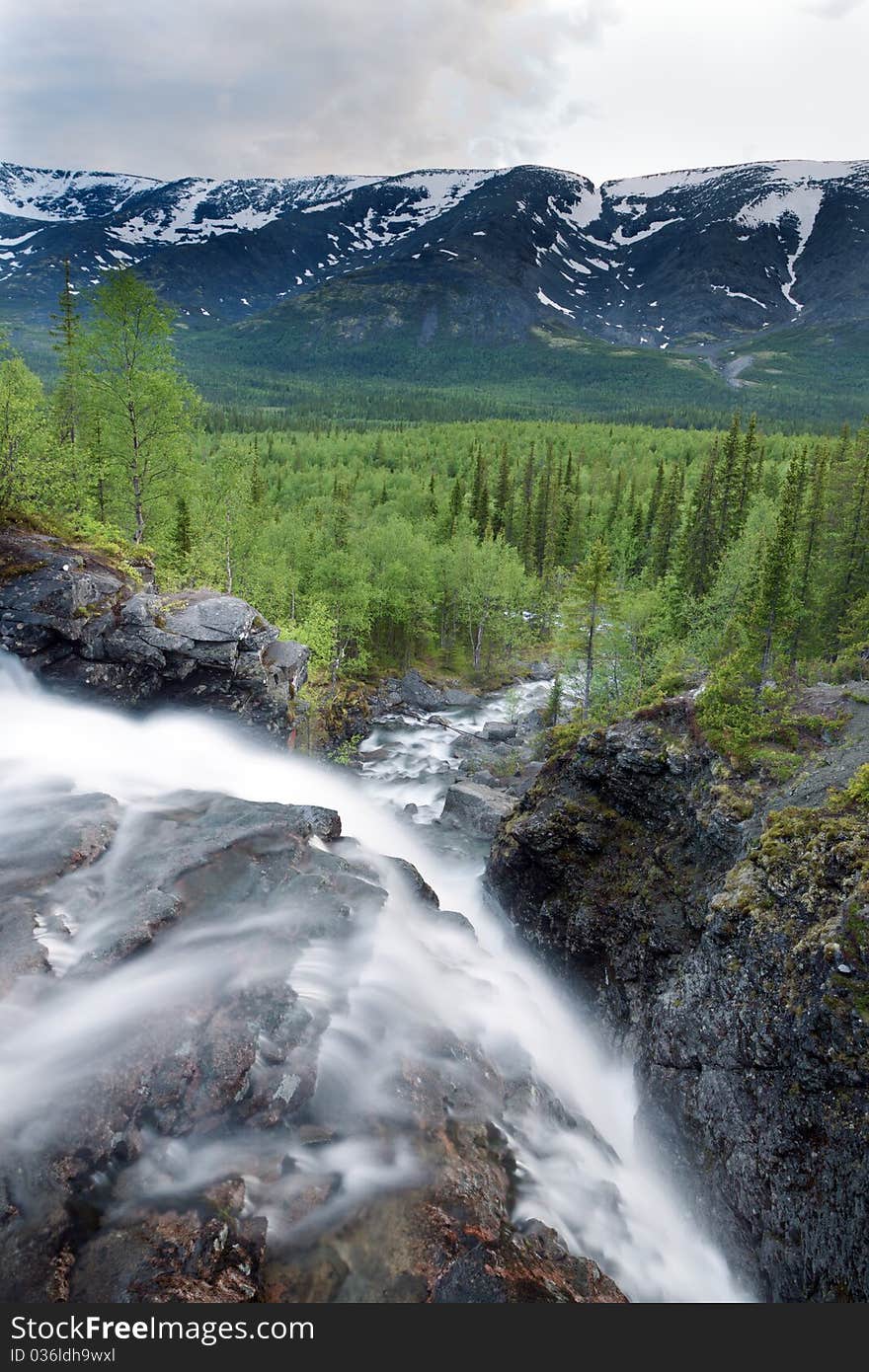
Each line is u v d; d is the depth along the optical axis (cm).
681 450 14838
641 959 2014
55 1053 1077
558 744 2755
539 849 2434
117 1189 975
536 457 14688
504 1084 1487
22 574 2470
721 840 1922
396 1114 1236
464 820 3691
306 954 1393
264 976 1307
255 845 1669
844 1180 1241
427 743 5200
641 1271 1330
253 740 2886
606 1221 1367
